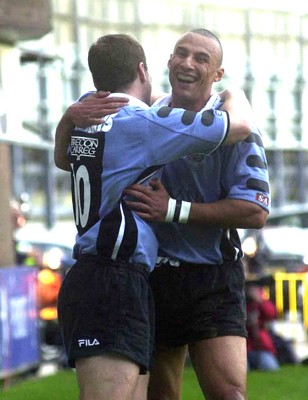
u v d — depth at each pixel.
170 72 16.58
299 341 47.59
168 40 110.75
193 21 113.50
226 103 16.06
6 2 36.69
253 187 16.09
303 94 122.56
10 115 39.00
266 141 117.25
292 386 31.36
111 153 15.34
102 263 15.12
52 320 45.19
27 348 36.94
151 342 15.45
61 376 35.03
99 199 15.34
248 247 55.88
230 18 117.50
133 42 15.90
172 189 16.41
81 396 14.99
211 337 16.48
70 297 15.20
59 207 97.50
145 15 109.31
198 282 16.52
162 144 15.28
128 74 15.77
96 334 14.92
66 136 15.82
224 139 15.36
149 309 15.41
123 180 15.29
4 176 39.38
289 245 69.88
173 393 17.20
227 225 16.11
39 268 44.38
